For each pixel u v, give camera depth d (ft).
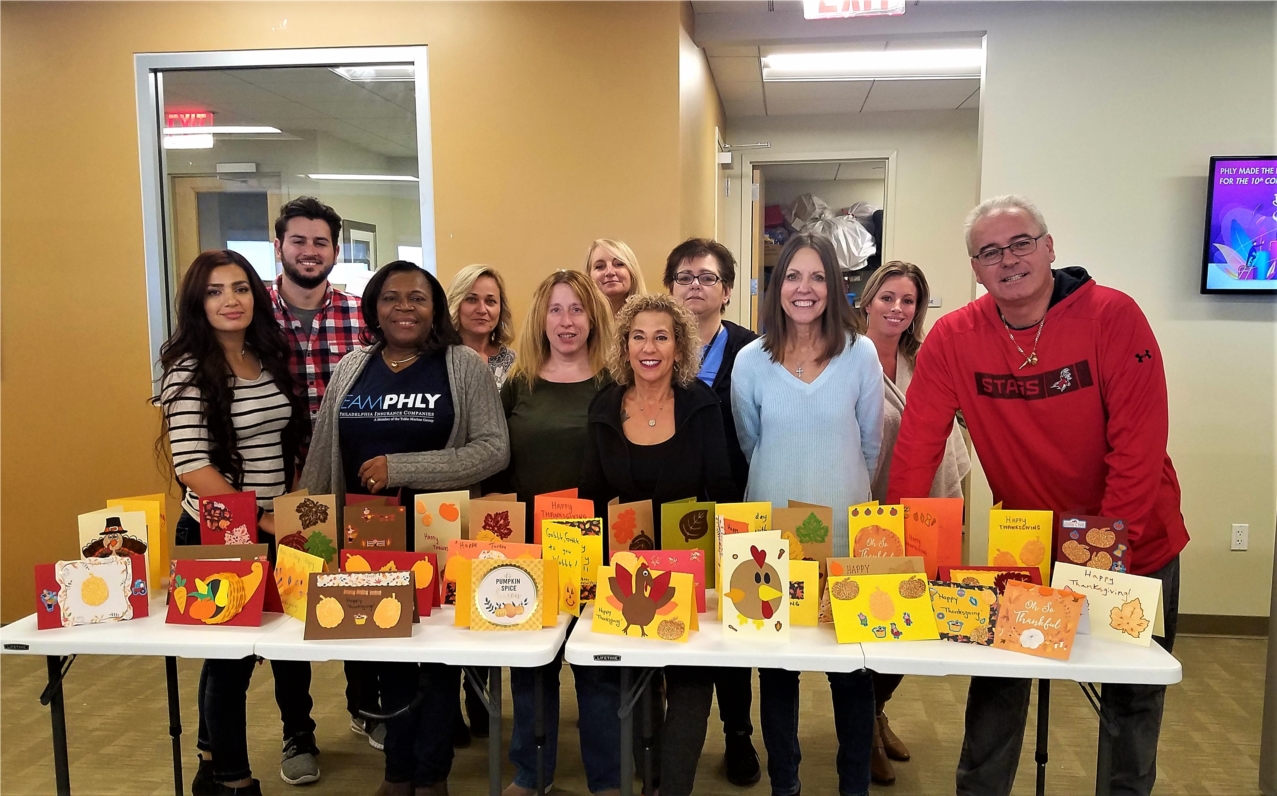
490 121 10.12
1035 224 5.38
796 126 17.42
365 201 10.53
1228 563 10.73
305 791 7.16
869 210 18.85
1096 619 4.99
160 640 5.06
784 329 6.29
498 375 8.48
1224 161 10.07
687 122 10.59
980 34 10.66
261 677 9.58
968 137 16.93
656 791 6.41
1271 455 10.52
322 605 5.08
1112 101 10.37
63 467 10.93
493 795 5.19
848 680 5.78
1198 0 10.09
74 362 10.80
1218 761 7.63
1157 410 5.30
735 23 11.34
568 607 5.38
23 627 5.32
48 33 10.44
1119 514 5.35
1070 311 5.49
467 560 5.32
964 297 17.34
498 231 10.23
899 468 6.19
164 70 10.42
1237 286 10.22
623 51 9.89
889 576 5.03
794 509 5.39
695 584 5.24
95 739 8.10
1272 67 10.05
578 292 6.75
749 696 7.11
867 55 13.01
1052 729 8.24
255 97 10.47
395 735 6.11
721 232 17.11
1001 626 4.85
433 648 4.87
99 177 10.55
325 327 8.48
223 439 6.52
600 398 6.24
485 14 10.03
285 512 5.63
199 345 6.51
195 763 7.62
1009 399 5.77
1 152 10.63
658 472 5.97
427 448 6.44
